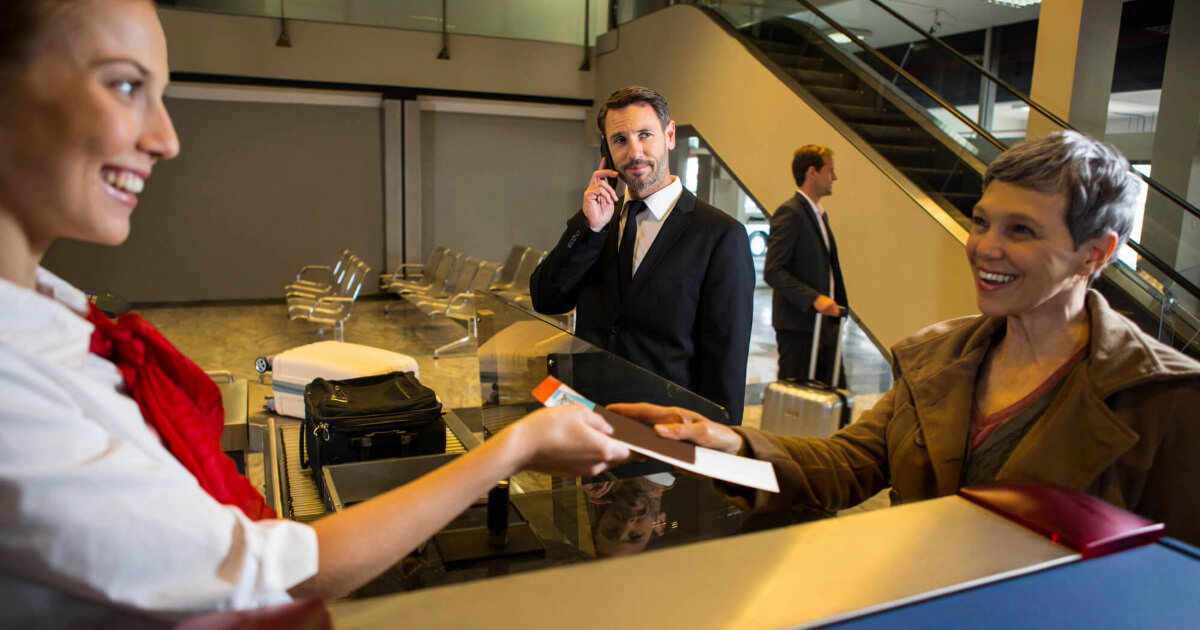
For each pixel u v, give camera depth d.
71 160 0.51
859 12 6.78
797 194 4.07
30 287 0.56
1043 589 0.55
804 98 5.83
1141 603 0.53
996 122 7.54
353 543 0.56
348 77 9.47
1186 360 0.94
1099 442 0.94
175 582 0.48
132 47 0.52
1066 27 4.85
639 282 2.28
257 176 9.70
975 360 1.17
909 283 4.68
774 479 1.01
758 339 7.27
